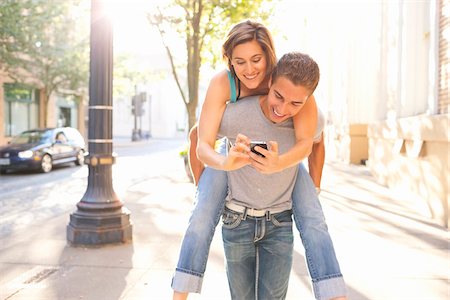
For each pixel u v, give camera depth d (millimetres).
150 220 7277
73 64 24203
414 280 4465
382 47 12359
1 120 25250
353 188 10883
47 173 16141
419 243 5863
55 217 7801
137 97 44438
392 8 11234
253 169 2318
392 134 10352
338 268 2148
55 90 26391
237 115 2258
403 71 10227
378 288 4246
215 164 2057
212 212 2322
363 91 17609
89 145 5891
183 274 2186
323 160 2621
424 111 9578
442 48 7848
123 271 4730
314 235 2227
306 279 4492
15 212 8602
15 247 5656
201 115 2268
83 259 5137
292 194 2420
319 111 2330
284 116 2145
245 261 2492
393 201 9086
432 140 7367
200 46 12641
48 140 16828
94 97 5824
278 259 2475
